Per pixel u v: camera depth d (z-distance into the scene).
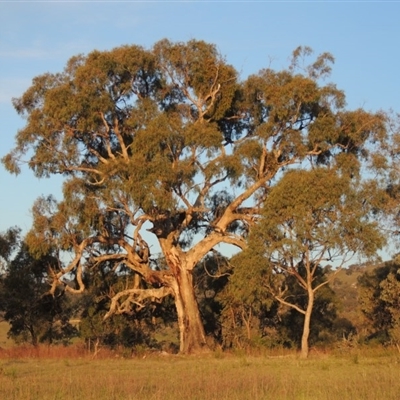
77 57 47.31
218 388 19.30
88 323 51.75
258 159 47.56
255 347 46.16
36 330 53.19
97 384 20.55
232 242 47.38
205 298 54.50
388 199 44.78
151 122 43.59
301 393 17.94
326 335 53.72
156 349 49.16
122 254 48.38
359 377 22.47
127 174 43.22
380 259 40.22
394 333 42.03
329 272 53.94
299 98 46.38
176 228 47.19
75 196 44.94
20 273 51.41
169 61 48.12
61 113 44.72
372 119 48.25
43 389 19.67
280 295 43.84
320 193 39.66
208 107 48.72
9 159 46.97
